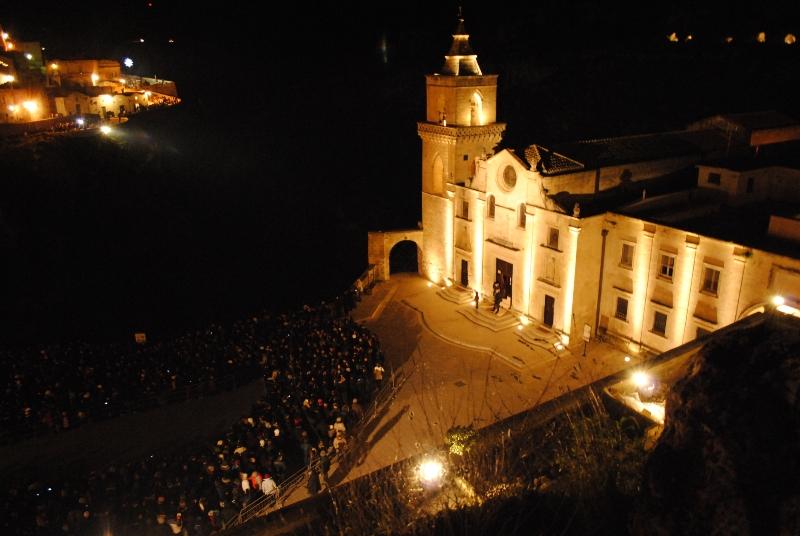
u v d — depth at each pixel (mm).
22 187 66750
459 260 52688
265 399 35344
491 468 12828
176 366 39875
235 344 41844
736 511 7793
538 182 41938
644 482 9109
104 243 70062
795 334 8609
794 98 58062
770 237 34031
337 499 13078
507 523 10531
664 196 40344
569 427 14891
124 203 74312
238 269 75125
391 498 12656
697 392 8859
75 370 39688
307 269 77750
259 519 13281
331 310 49250
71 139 73125
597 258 41594
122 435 34500
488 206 48094
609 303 42219
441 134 49906
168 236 75312
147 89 98312
